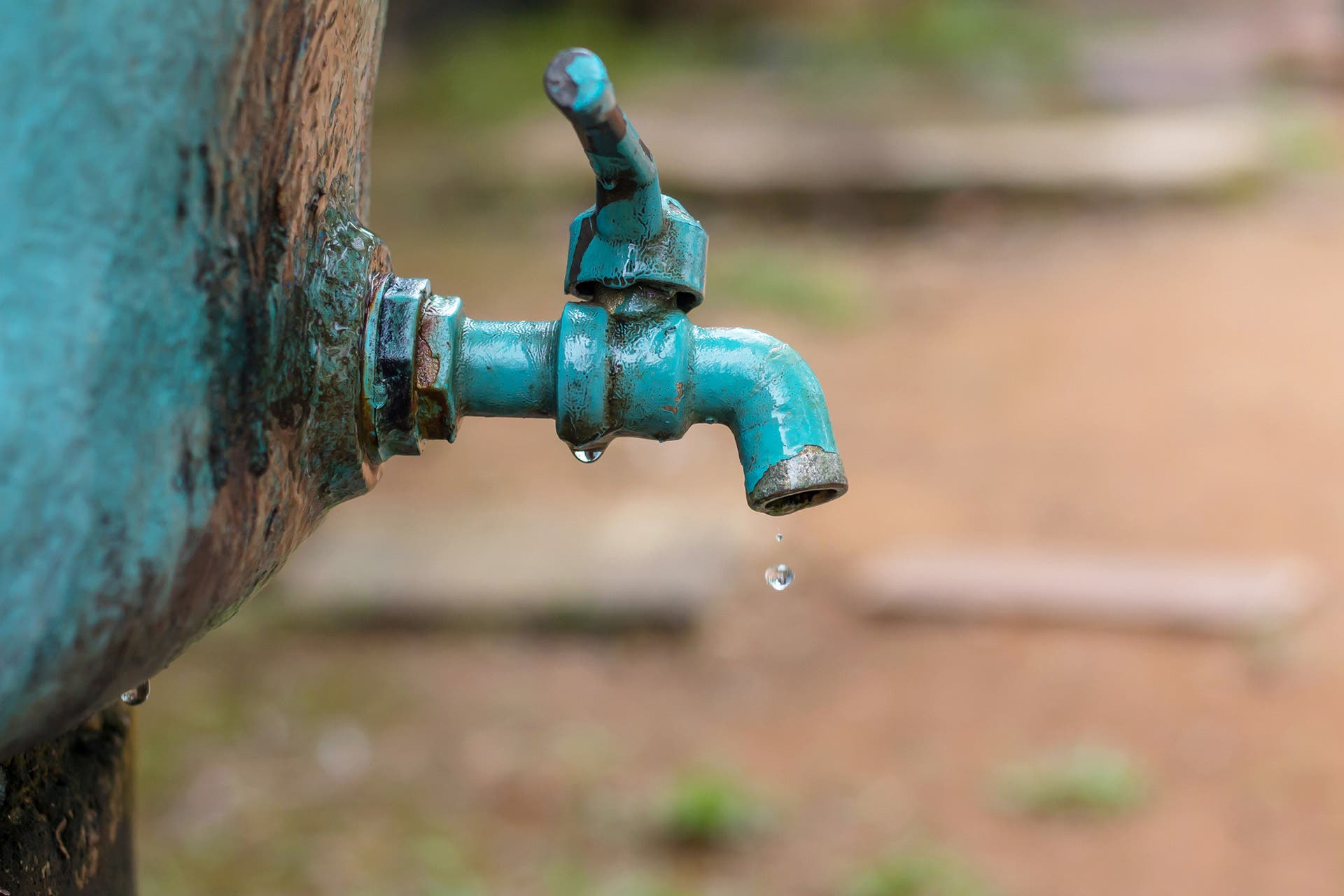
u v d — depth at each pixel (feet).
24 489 1.74
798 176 27.35
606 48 37.22
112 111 1.80
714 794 10.53
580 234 2.59
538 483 16.65
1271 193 27.30
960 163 27.71
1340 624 12.91
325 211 2.32
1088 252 25.27
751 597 13.96
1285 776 10.89
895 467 17.01
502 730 11.91
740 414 2.63
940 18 38.24
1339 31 37.68
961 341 21.35
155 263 1.87
